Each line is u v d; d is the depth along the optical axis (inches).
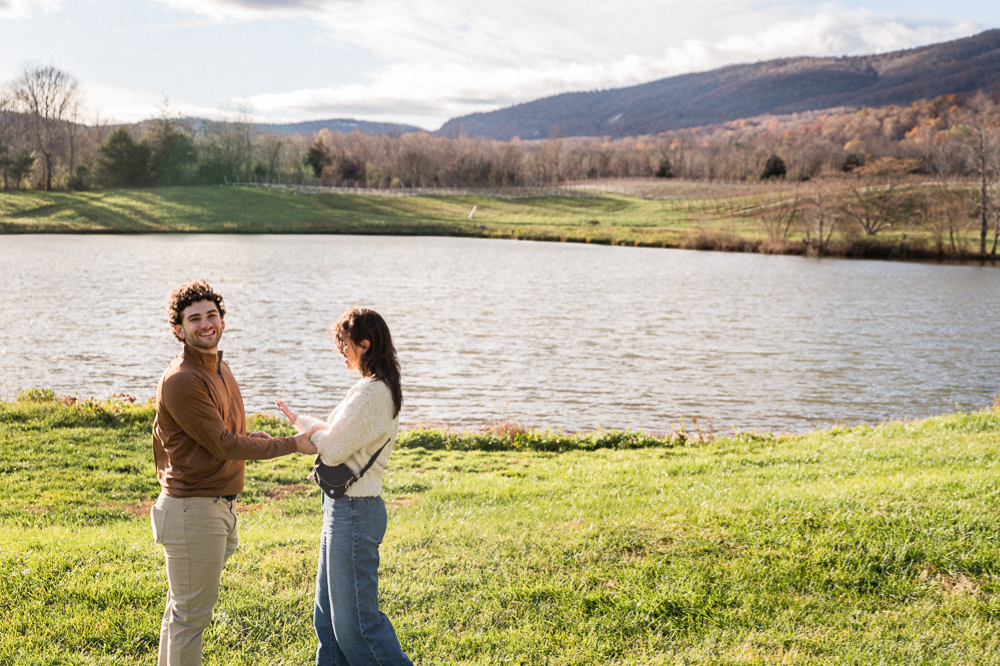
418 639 177.8
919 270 2400.3
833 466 381.1
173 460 144.5
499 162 6190.9
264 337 1013.2
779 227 3506.4
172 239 2925.7
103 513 320.2
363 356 146.9
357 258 2309.3
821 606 194.5
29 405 509.0
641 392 783.1
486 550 233.3
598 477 374.3
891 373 909.8
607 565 218.5
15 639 173.8
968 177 4008.4
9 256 2046.0
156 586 202.8
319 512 328.8
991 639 176.2
